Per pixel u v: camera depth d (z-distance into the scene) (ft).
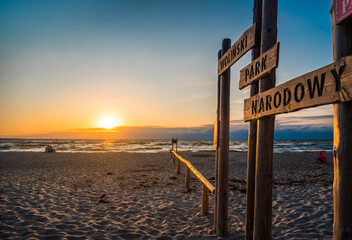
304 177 31.01
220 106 12.86
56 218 15.24
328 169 38.86
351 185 4.52
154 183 27.14
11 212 16.07
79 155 67.21
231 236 12.63
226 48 12.55
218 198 12.89
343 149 4.61
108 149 122.72
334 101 4.78
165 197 20.95
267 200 7.83
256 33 8.51
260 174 7.91
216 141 12.96
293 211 16.76
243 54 9.62
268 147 7.87
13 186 24.40
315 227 13.97
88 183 27.12
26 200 19.07
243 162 49.57
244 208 17.78
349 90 4.39
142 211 17.04
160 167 41.68
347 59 4.46
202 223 14.73
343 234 4.55
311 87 5.51
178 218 15.65
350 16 4.48
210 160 54.39
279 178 30.19
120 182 27.84
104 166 42.93
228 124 12.59
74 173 34.60
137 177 31.30
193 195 21.70
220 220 12.71
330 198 19.74
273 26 7.91
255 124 9.02
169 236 12.80
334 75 4.80
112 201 19.60
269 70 7.29
